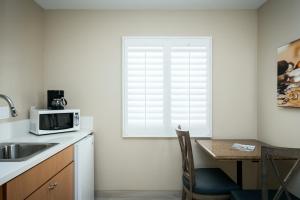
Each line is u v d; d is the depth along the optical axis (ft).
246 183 9.53
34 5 8.73
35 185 4.76
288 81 7.27
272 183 7.58
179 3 9.00
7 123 7.00
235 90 9.53
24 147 6.43
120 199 9.43
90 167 8.48
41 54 9.35
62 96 8.78
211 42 9.53
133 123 9.53
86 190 7.95
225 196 6.68
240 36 9.61
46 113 7.86
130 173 9.60
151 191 9.59
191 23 9.60
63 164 6.29
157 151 9.60
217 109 9.54
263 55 9.07
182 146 7.52
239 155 6.61
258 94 9.54
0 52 6.75
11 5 7.27
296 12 6.95
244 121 9.57
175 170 9.59
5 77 6.98
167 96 9.53
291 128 7.28
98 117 9.58
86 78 9.57
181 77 9.56
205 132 9.54
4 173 3.84
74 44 9.57
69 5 9.18
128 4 9.08
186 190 7.31
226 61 9.51
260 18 9.34
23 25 7.97
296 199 5.94
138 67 9.51
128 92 9.53
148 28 9.58
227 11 9.60
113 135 9.59
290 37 7.27
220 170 8.51
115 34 9.57
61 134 8.04
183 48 9.53
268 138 8.69
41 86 9.33
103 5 9.18
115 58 9.58
